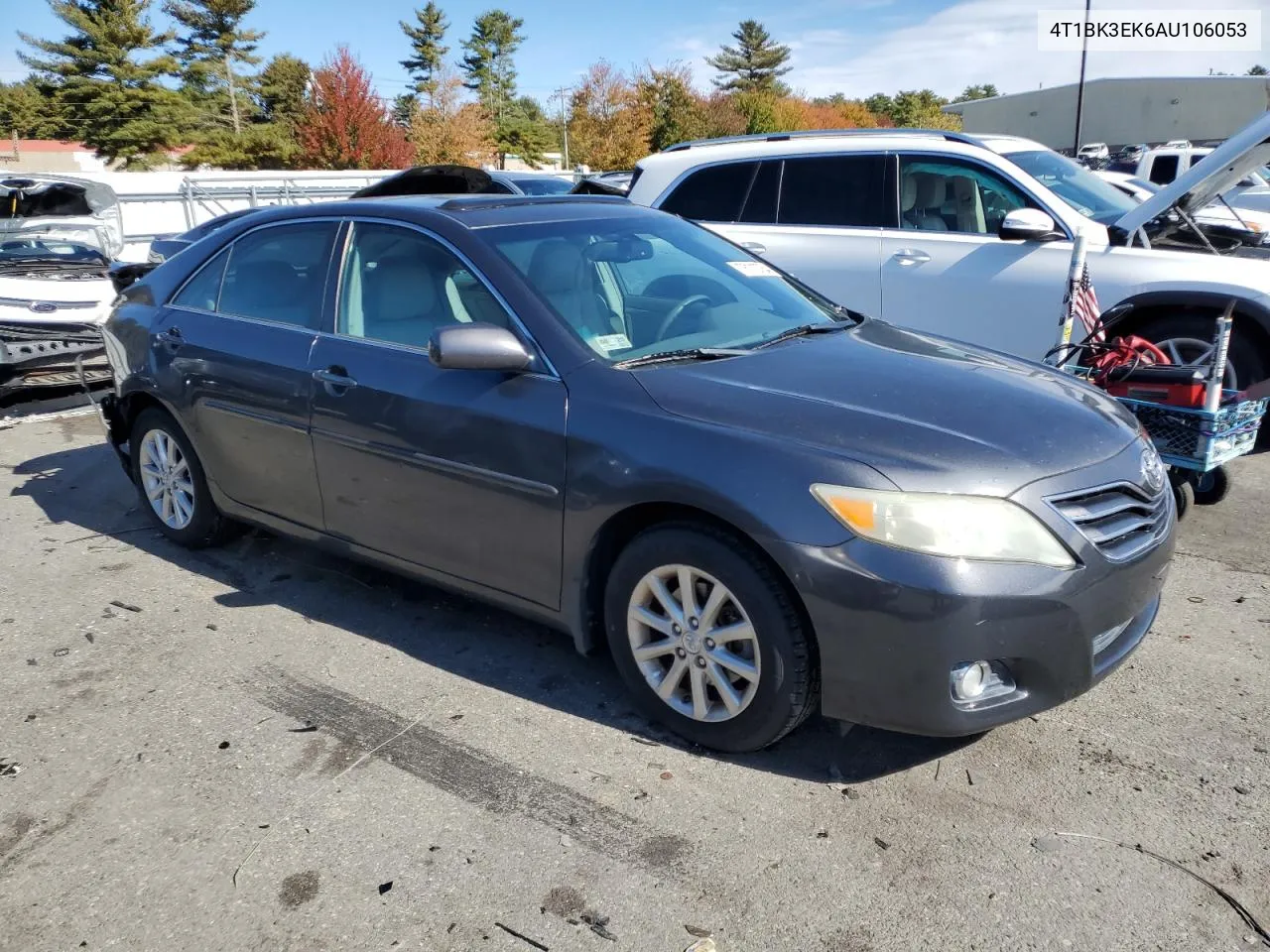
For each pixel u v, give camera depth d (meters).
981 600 2.64
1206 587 4.34
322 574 4.64
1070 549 2.75
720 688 3.03
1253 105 41.50
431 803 2.94
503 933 2.44
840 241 6.75
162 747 3.26
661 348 3.50
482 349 3.24
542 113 87.56
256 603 4.35
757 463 2.84
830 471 2.76
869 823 2.81
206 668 3.78
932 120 80.06
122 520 5.48
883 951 2.37
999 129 51.97
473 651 3.88
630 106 58.59
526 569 3.41
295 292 4.20
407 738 3.28
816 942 2.39
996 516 2.69
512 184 12.27
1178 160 17.75
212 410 4.39
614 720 3.36
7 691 3.64
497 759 3.15
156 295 4.82
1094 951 2.35
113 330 4.97
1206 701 3.40
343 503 3.95
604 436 3.12
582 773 3.06
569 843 2.75
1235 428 4.66
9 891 2.63
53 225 11.27
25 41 58.34
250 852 2.75
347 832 2.82
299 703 3.51
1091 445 2.97
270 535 5.14
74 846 2.80
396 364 3.70
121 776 3.10
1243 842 2.70
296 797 2.98
